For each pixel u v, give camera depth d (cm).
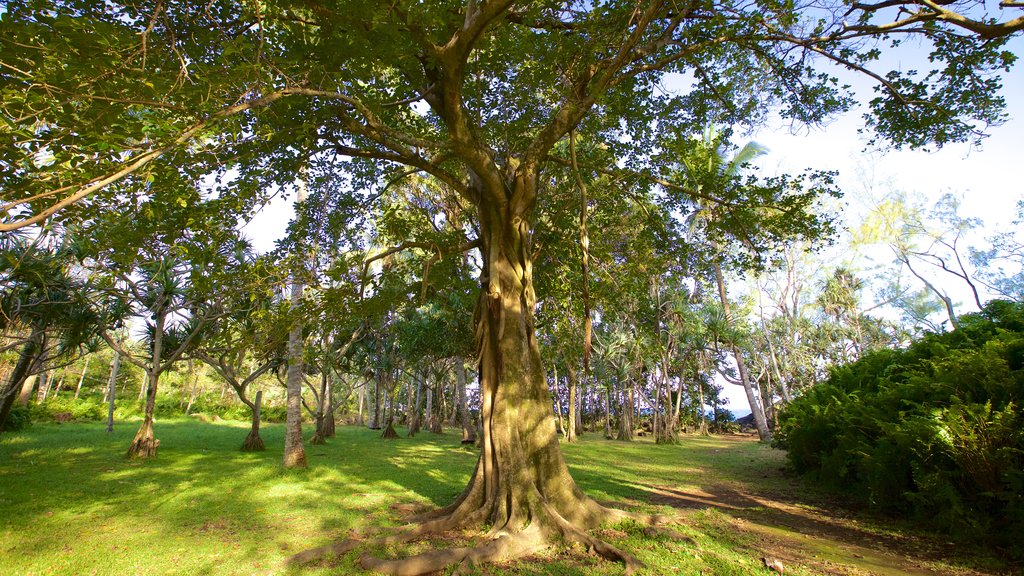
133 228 511
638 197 920
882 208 2092
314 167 765
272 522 607
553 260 955
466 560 441
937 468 551
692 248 940
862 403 809
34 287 1134
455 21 502
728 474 1095
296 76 451
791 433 1003
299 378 1100
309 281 669
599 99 625
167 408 3403
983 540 494
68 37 278
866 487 682
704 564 441
